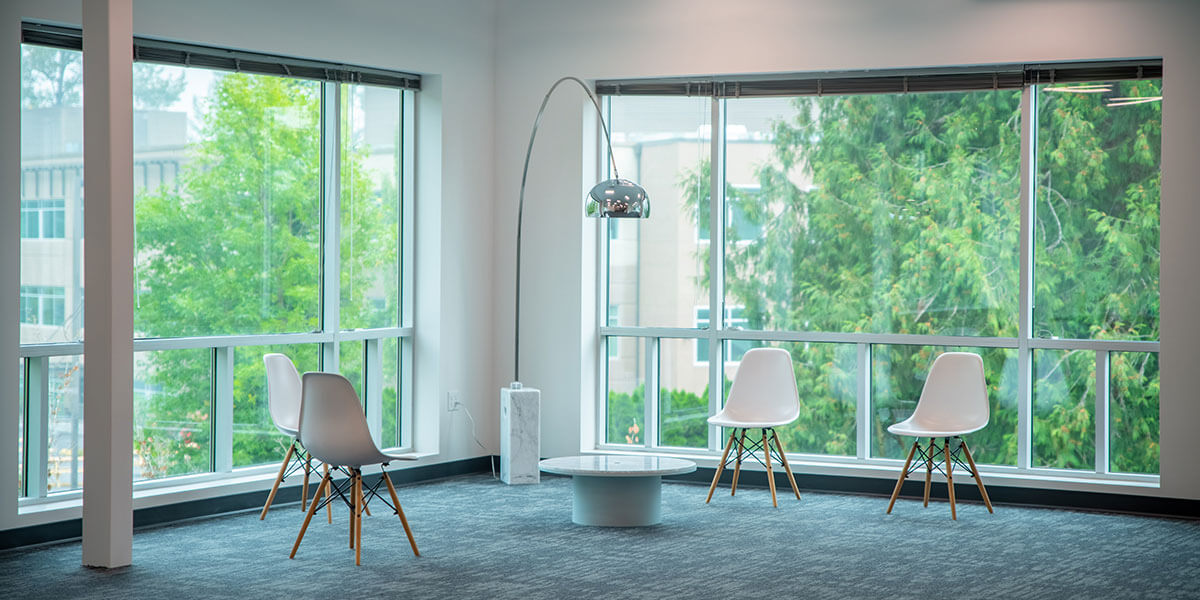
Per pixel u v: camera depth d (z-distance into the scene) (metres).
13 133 6.23
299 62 7.75
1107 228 7.77
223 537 6.54
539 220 8.81
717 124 8.55
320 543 6.40
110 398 5.71
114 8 5.64
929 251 8.16
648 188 8.78
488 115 8.87
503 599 5.21
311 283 8.03
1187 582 5.62
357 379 8.36
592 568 5.83
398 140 8.60
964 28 7.80
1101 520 7.21
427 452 8.62
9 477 6.25
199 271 7.38
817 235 8.44
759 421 7.77
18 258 6.29
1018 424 7.96
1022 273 7.91
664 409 8.81
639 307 8.83
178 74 7.23
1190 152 7.32
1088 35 7.54
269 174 7.75
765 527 6.89
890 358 8.29
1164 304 7.40
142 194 7.07
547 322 8.80
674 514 7.30
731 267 8.65
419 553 6.11
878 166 8.27
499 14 8.87
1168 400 7.39
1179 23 7.33
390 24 8.20
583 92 8.69
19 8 6.23
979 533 6.76
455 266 8.70
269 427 7.81
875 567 5.88
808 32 8.12
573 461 7.13
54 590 5.36
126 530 5.84
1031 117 7.89
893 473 8.01
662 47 8.48
